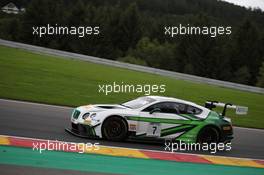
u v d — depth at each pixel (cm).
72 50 12119
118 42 14100
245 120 3400
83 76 4503
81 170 1309
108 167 1394
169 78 5788
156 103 1897
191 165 1591
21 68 4391
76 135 1828
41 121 2112
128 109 1858
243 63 12850
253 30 13775
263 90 6103
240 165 1723
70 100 3072
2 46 6316
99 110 1817
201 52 12056
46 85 3603
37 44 12144
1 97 2762
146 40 13350
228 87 6041
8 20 13425
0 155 1366
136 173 1362
